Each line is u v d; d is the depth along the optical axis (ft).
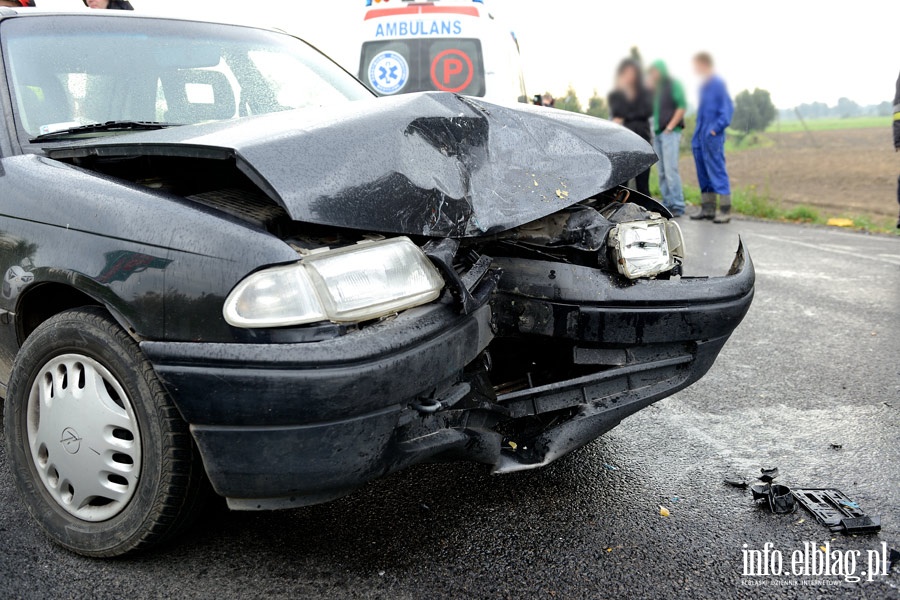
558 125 8.73
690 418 10.73
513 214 7.38
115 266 6.48
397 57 25.40
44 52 9.23
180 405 5.92
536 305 8.00
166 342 5.99
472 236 7.00
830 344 14.03
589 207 8.37
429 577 6.90
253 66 10.56
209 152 6.31
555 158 8.25
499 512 8.09
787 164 80.28
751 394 11.62
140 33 10.05
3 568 7.03
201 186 7.40
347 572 6.98
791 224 32.58
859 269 21.02
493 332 7.54
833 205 44.19
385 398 5.95
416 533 7.67
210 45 10.46
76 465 7.09
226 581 6.85
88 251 6.70
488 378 7.61
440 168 7.13
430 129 7.33
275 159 6.23
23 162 7.82
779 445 9.79
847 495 8.45
